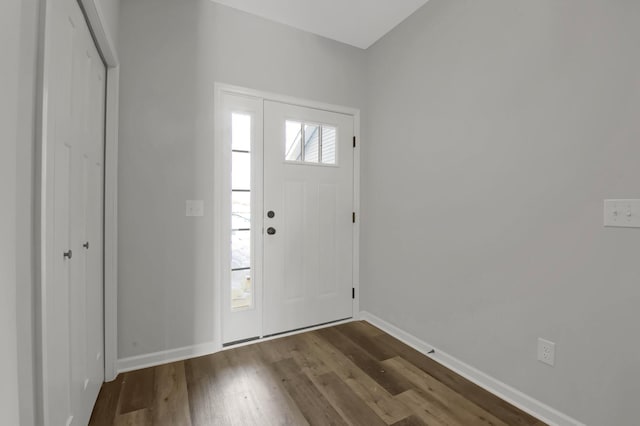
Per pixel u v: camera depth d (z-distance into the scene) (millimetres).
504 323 1655
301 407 1552
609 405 1251
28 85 734
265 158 2365
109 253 1749
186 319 2045
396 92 2441
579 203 1340
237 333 2271
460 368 1891
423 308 2186
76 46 1206
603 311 1269
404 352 2170
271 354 2109
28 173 739
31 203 755
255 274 2334
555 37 1423
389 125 2518
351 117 2754
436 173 2082
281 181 2434
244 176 2316
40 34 782
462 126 1896
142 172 1917
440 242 2053
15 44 674
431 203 2121
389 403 1590
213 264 2127
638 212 1163
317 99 2547
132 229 1891
